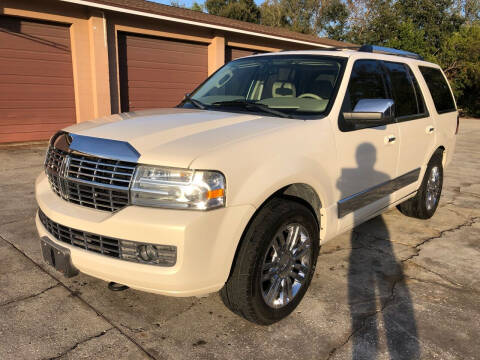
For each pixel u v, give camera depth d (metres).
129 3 11.59
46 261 2.66
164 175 2.20
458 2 38.81
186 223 2.15
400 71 4.17
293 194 2.85
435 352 2.48
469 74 24.62
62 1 9.12
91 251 2.38
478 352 2.49
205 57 12.93
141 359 2.36
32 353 2.37
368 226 4.68
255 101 3.44
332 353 2.45
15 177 6.37
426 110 4.49
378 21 30.20
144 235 2.18
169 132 2.51
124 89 11.09
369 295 3.13
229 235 2.29
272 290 2.64
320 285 3.27
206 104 3.55
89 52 10.16
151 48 11.46
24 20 9.15
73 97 10.27
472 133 15.43
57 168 2.60
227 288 2.51
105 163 2.35
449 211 5.35
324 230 3.03
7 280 3.18
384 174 3.70
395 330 2.69
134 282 2.27
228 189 2.26
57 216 2.46
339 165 3.06
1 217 4.54
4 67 9.04
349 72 3.38
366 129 3.36
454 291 3.23
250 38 14.27
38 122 9.79
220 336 2.59
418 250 4.03
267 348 2.48
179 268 2.20
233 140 2.44
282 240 2.65
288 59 3.74
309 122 2.94
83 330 2.60
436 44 29.52
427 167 4.62
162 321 2.73
